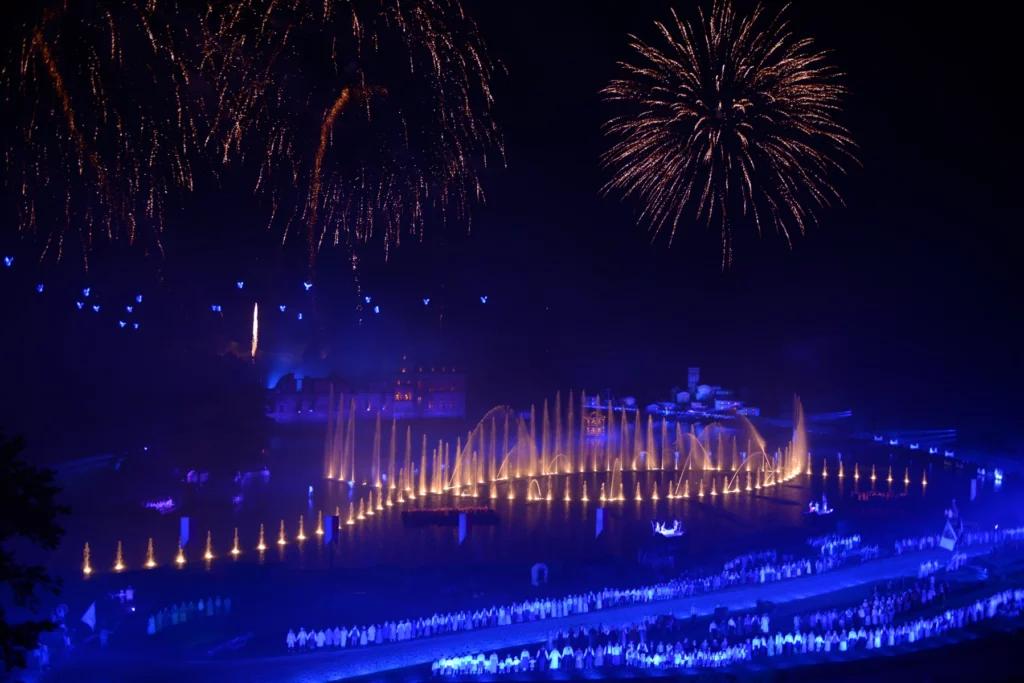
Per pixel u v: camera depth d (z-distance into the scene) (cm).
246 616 4728
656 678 3875
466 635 4494
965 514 7669
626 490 9156
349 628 4528
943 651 4231
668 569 5762
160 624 4528
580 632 4494
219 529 6969
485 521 7419
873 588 5284
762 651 4284
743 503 8406
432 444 12044
